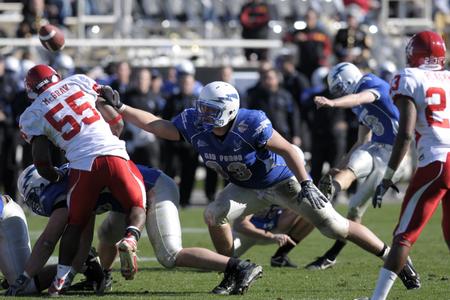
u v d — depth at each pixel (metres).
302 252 32.91
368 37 56.22
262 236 27.08
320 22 57.56
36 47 55.94
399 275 23.88
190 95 46.47
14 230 23.12
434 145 20.42
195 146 23.47
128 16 64.38
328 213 23.91
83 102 22.80
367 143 29.22
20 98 46.06
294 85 49.84
